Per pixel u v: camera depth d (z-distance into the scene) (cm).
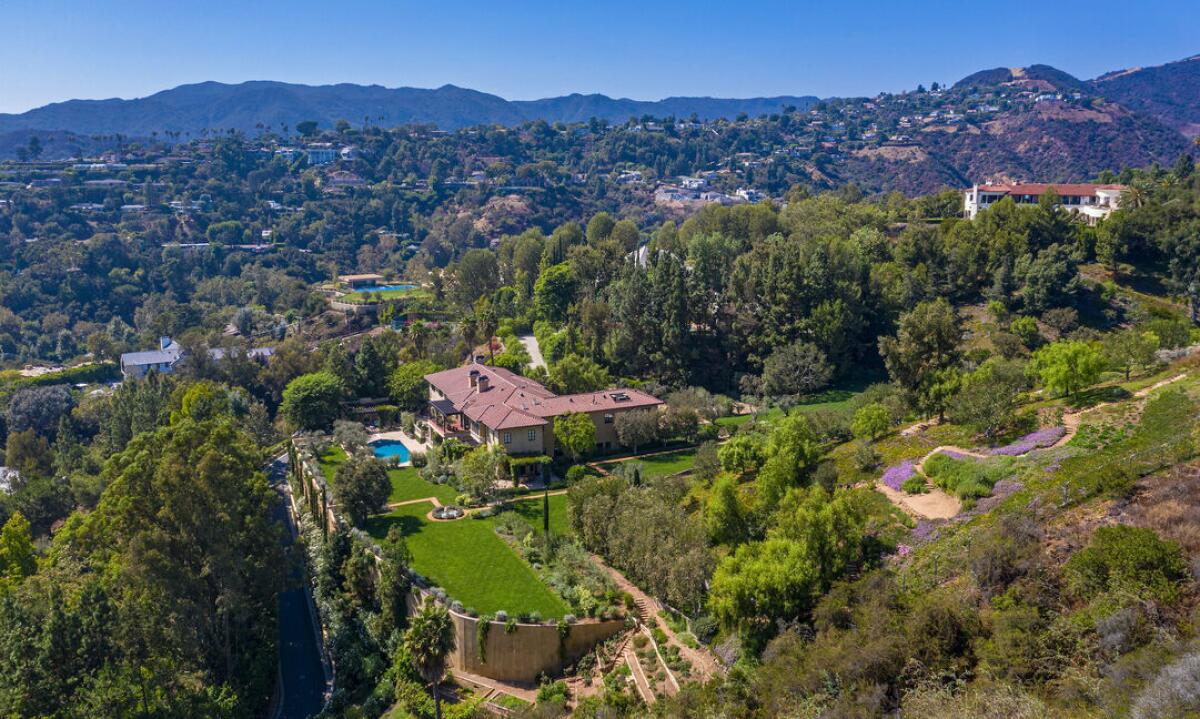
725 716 3656
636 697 4472
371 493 6869
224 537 5525
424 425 9988
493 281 15588
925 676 3366
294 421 10419
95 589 4912
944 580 4066
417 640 4575
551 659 5147
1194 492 3797
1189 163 16112
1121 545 3450
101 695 4256
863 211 15675
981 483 5038
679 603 5028
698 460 7088
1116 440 5072
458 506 7306
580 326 11844
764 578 4322
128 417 10962
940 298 11388
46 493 9331
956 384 6625
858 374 11412
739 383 10925
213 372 12631
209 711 4650
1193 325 10169
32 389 13762
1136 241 11731
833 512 4647
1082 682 2975
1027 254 11388
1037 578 3600
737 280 11700
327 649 6225
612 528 5766
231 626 5803
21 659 4497
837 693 3431
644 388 10400
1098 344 7488
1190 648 2872
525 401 8700
